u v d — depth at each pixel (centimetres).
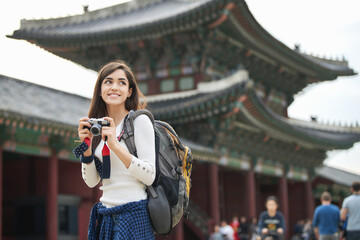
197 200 4072
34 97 3061
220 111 3872
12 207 3150
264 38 4291
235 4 3691
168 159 543
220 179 4628
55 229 2803
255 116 4012
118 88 541
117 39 4181
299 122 5775
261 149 4716
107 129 496
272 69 5078
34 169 3069
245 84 3656
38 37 4175
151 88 4419
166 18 3941
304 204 5712
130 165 498
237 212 4903
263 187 5544
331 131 5834
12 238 3111
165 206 518
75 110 3189
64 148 2902
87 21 4666
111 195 519
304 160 5525
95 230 540
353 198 1602
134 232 505
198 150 3725
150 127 526
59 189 3080
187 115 3916
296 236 4988
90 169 536
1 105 2503
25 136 2703
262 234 1688
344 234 1706
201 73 4278
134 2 4806
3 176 3148
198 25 4022
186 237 4012
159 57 4403
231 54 4444
